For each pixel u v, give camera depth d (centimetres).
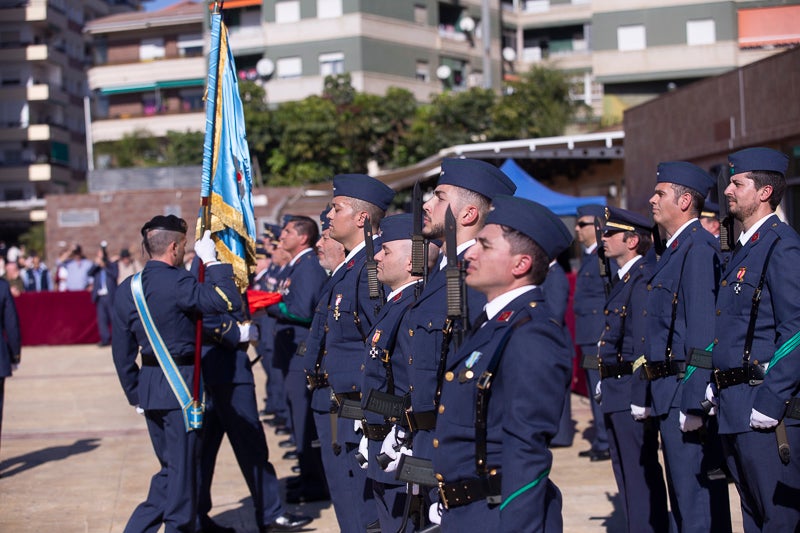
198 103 4356
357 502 522
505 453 323
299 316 703
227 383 632
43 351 1889
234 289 563
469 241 406
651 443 568
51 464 876
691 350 485
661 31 2723
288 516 650
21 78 4834
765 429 448
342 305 526
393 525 459
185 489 557
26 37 4806
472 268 347
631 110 1417
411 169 1864
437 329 392
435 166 1842
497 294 347
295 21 3609
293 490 734
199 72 4319
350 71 3547
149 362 567
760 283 458
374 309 503
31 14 4769
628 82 2798
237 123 638
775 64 1056
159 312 555
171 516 554
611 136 1600
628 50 2766
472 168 409
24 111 4806
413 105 3073
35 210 4722
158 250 575
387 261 464
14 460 894
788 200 1073
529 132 2850
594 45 2795
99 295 1928
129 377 583
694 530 498
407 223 466
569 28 4028
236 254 627
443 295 404
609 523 636
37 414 1137
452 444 344
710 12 2650
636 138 1406
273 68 3625
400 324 445
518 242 339
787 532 449
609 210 592
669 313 516
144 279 564
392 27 3619
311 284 699
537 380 322
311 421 722
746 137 1116
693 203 523
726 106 1160
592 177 2041
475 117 2908
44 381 1424
